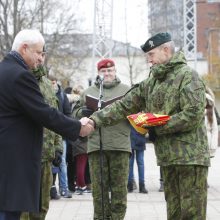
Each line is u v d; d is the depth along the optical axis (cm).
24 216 704
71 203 1127
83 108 827
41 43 589
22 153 565
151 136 629
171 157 620
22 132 566
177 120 607
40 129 582
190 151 616
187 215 622
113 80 837
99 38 2742
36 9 3675
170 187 637
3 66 574
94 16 2722
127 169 815
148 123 610
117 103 673
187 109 608
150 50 635
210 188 1348
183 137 616
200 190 623
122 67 5775
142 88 659
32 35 585
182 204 623
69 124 586
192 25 3253
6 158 561
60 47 4097
